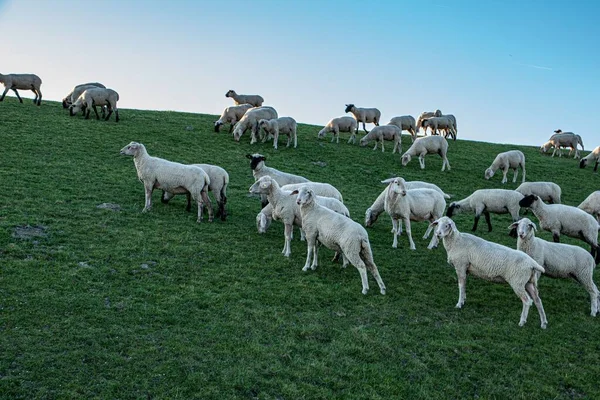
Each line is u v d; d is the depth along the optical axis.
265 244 17.55
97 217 18.09
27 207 18.02
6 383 8.74
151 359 9.97
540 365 11.23
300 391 9.48
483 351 11.57
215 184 19.84
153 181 18.97
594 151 39.62
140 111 41.72
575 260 14.09
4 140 26.70
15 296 11.68
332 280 14.76
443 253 18.38
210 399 9.04
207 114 44.97
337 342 11.30
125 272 13.86
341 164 32.94
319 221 14.64
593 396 10.31
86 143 28.84
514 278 12.81
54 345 10.04
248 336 11.24
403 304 13.59
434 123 44.09
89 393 8.82
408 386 10.02
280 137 38.09
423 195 19.16
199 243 16.77
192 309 12.22
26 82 37.31
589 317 13.84
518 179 34.75
